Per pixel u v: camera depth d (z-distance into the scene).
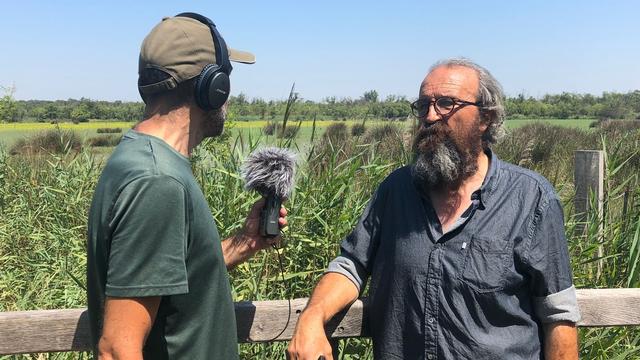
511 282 1.87
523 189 1.94
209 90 1.55
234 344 1.62
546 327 1.93
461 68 1.98
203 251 1.50
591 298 2.22
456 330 1.87
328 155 4.52
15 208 6.25
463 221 1.91
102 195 1.44
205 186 4.03
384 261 2.03
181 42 1.52
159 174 1.41
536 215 1.90
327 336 2.12
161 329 1.50
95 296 1.52
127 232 1.38
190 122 1.57
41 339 1.95
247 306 2.09
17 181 6.99
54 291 4.25
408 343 1.94
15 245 5.51
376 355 2.04
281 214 1.94
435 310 1.89
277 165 1.82
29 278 4.75
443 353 1.88
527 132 13.03
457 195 1.96
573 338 1.90
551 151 11.22
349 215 3.76
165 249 1.39
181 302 1.49
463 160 1.93
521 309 1.90
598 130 16.02
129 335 1.38
